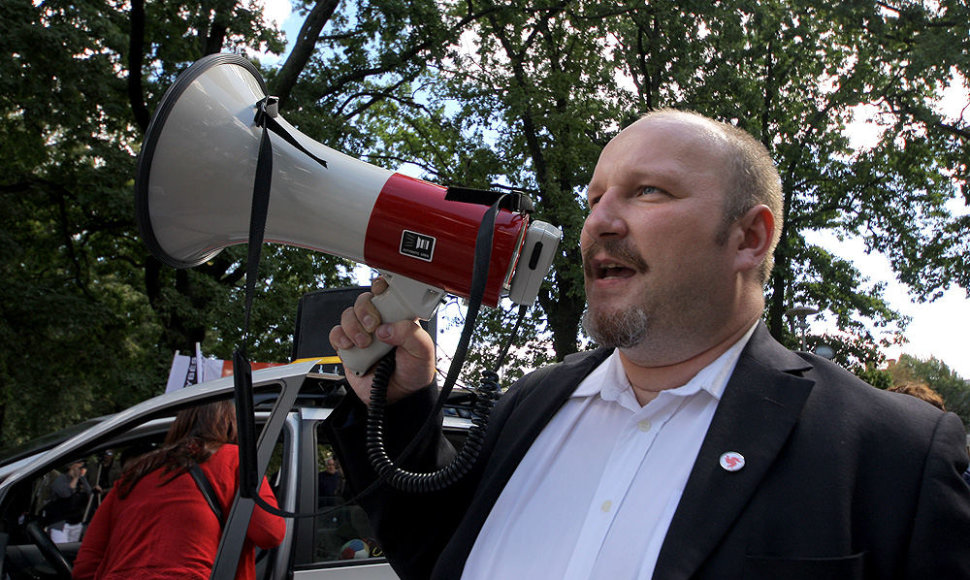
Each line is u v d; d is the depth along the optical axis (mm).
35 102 11164
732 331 1280
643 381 1328
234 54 1482
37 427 15219
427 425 1295
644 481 1214
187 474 2533
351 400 1451
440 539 1504
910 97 16188
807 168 17781
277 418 2879
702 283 1220
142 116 12055
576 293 13336
